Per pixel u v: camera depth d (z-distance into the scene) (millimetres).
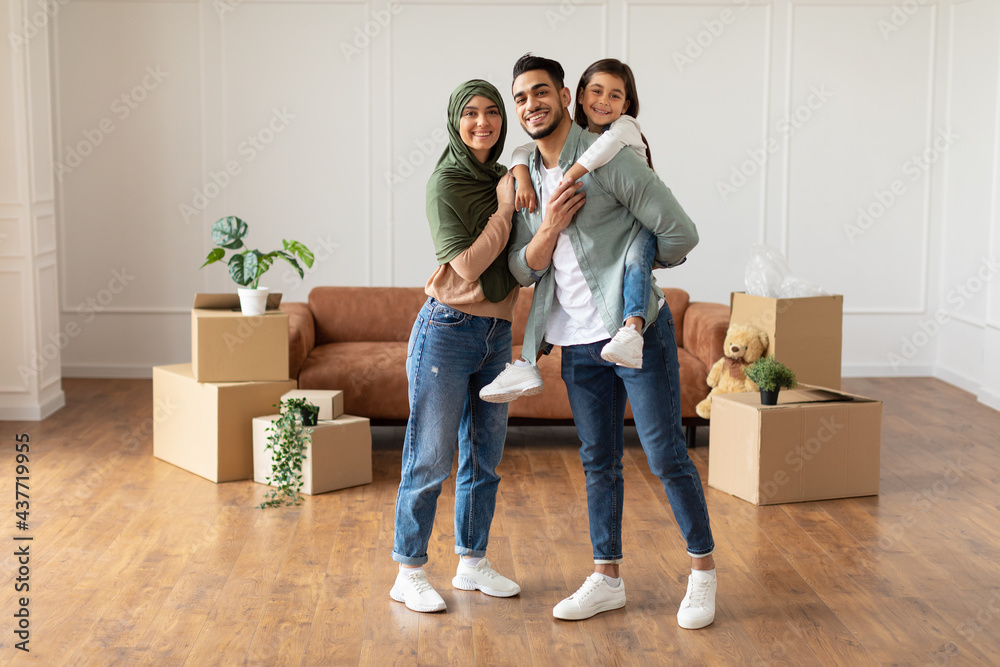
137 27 5711
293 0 5719
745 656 2398
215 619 2598
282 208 5922
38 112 4910
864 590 2811
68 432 4680
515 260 2520
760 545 3172
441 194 2484
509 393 2473
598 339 2477
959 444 4488
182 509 3523
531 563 3029
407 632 2531
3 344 4871
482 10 5785
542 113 2357
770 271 4211
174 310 5945
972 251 5625
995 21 5309
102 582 2840
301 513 3492
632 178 2332
